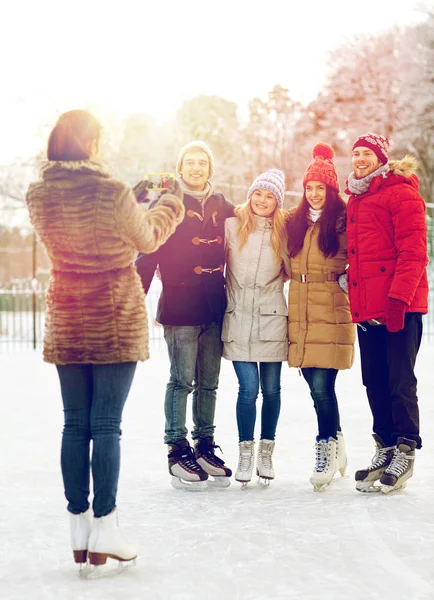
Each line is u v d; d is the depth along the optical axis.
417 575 2.99
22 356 15.11
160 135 39.41
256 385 4.76
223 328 4.84
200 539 3.50
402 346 4.43
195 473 4.55
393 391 4.43
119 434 3.22
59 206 3.14
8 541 3.59
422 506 4.01
